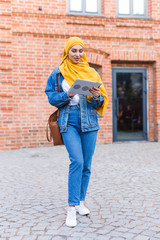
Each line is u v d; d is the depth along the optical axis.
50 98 3.17
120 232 2.82
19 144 8.77
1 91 8.48
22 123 8.77
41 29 8.83
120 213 3.34
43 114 8.93
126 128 10.00
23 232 2.88
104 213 3.35
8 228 2.98
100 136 9.48
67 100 3.10
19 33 8.67
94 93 2.99
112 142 9.72
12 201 3.87
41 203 3.77
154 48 9.80
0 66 8.43
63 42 9.05
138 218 3.18
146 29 9.71
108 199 3.87
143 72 10.01
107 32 9.40
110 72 9.48
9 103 8.55
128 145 9.11
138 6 9.88
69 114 3.18
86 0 9.52
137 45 9.66
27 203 3.78
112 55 9.45
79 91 2.95
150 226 2.96
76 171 3.06
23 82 8.75
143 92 10.05
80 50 3.22
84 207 3.33
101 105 3.24
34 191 4.32
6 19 8.47
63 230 2.90
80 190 3.30
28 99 8.80
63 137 3.18
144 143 9.58
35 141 8.89
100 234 2.78
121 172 5.41
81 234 2.79
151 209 3.46
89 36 9.24
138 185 4.52
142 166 5.92
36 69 8.84
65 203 3.76
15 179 5.03
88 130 3.16
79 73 3.18
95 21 9.27
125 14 9.79
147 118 10.10
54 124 3.22
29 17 8.73
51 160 6.75
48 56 8.93
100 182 4.73
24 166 6.11
